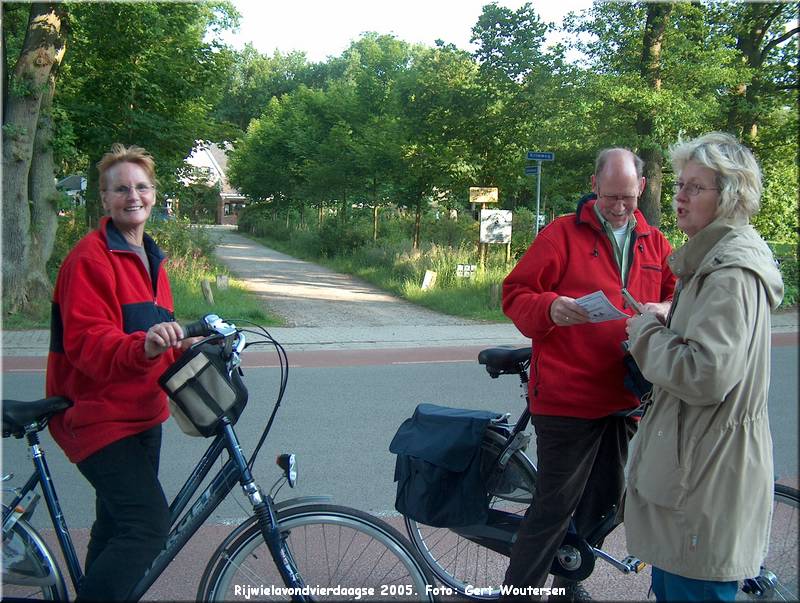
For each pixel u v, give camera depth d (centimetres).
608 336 299
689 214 240
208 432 267
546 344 305
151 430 297
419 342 1195
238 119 8356
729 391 225
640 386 291
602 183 304
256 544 265
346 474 528
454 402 753
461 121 2095
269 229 4850
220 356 269
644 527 244
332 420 679
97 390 274
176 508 280
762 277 225
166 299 303
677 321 237
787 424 652
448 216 2575
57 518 288
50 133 1451
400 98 2334
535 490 310
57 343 282
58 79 1717
